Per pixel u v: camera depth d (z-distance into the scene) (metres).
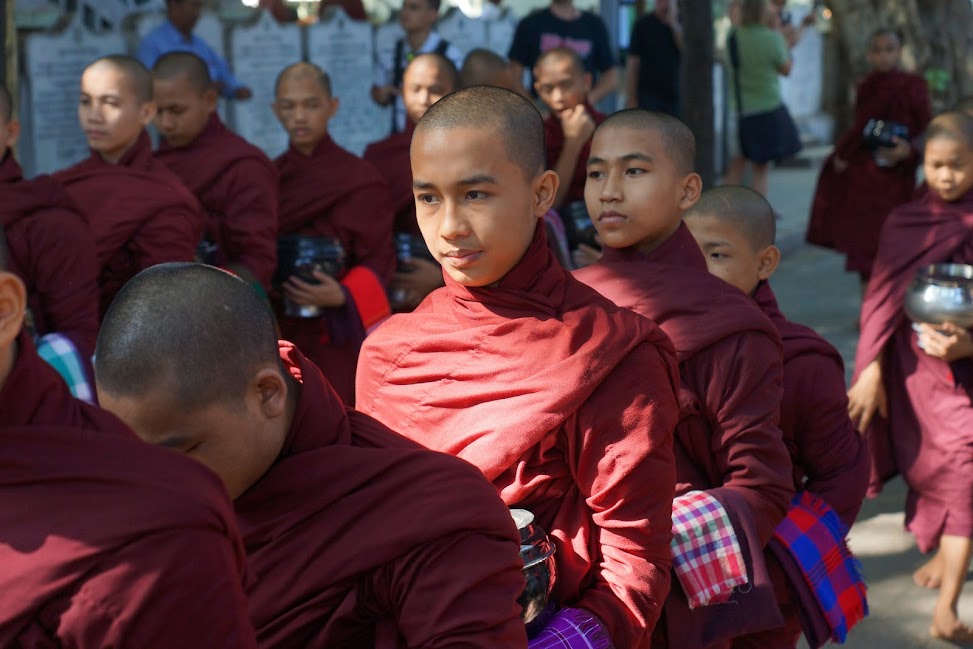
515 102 2.19
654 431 2.15
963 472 4.36
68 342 3.64
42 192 3.79
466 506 1.77
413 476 1.78
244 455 1.70
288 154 5.35
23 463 1.41
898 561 5.15
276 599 1.77
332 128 9.38
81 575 1.39
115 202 4.38
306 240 5.06
